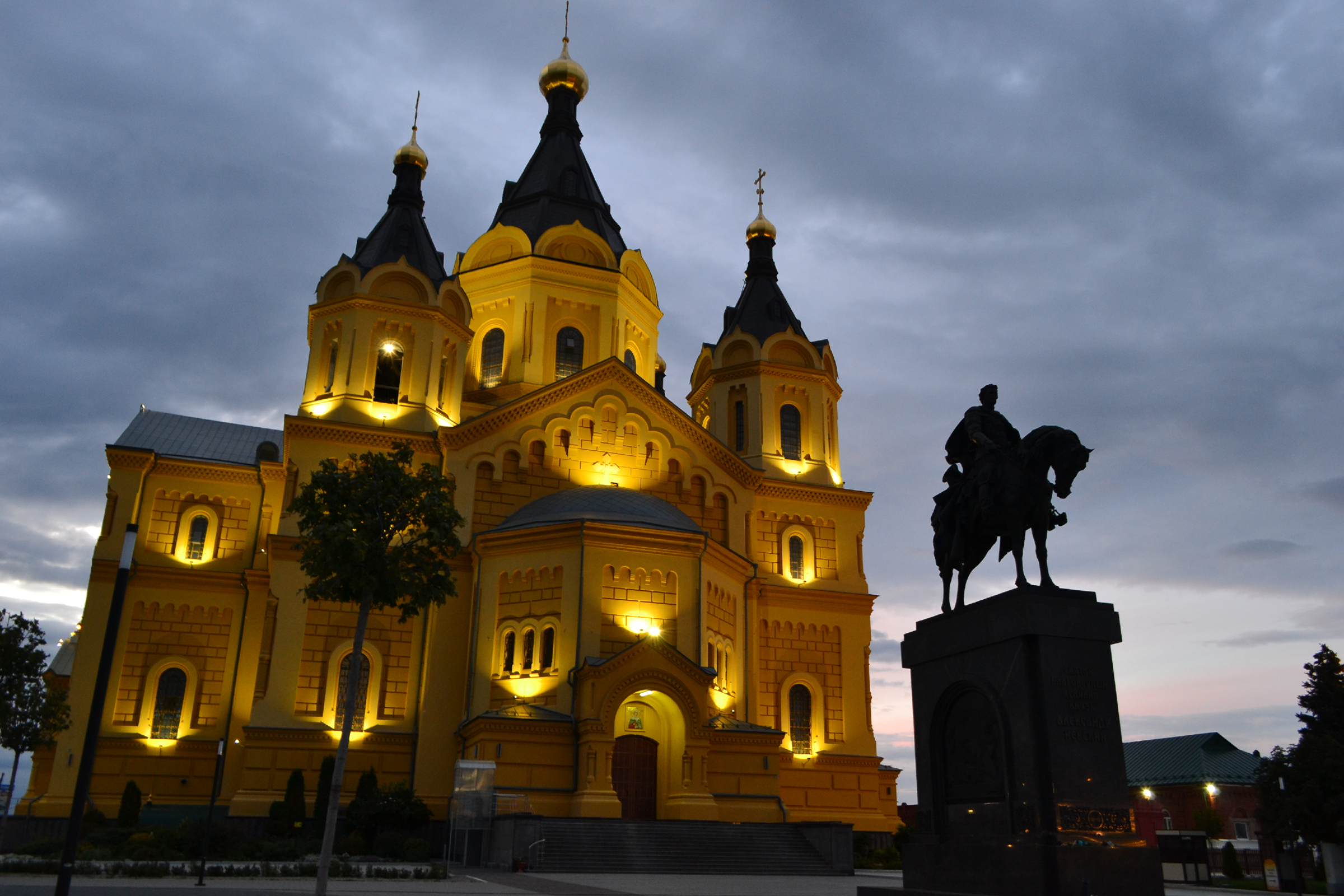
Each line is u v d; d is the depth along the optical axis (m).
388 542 27.56
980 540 21.31
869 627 55.47
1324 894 36.72
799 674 53.28
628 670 41.06
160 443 55.47
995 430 21.59
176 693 49.59
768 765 43.81
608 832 36.59
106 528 50.84
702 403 63.47
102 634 49.31
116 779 47.34
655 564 44.56
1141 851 17.81
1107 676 18.84
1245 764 69.56
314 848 36.31
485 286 58.88
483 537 45.69
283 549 45.41
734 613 49.38
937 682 21.00
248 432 59.88
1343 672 47.88
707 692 42.41
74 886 23.09
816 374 59.72
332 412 49.09
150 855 33.09
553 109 68.25
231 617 51.31
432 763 43.97
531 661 43.44
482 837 36.47
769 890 26.81
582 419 51.69
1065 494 19.72
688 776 41.22
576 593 42.94
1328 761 38.28
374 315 50.97
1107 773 18.27
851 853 37.69
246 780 42.22
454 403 52.22
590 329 58.44
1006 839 18.44
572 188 62.78
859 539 57.06
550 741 40.34
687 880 31.47
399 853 37.22
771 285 63.91
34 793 49.28
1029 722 18.27
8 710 35.66
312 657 44.81
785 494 56.19
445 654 45.59
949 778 20.44
